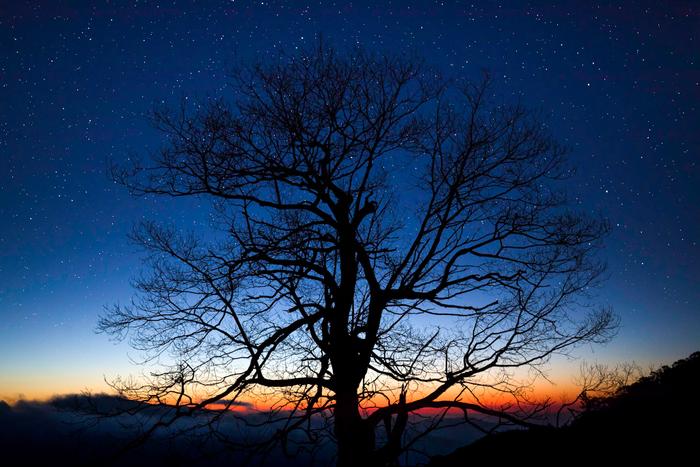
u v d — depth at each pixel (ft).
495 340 38.50
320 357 38.40
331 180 39.14
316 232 37.93
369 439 34.91
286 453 33.58
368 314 38.60
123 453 33.01
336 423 35.40
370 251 38.58
